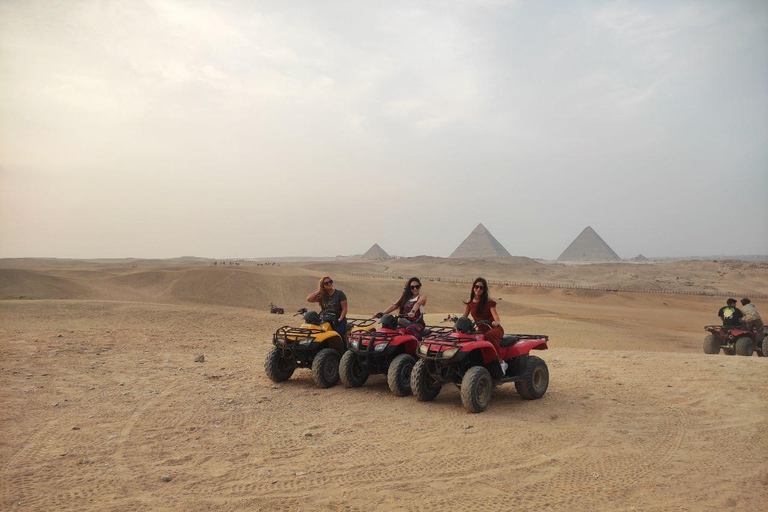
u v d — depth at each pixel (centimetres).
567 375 1139
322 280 1048
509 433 700
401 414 798
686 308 12112
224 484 526
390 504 482
